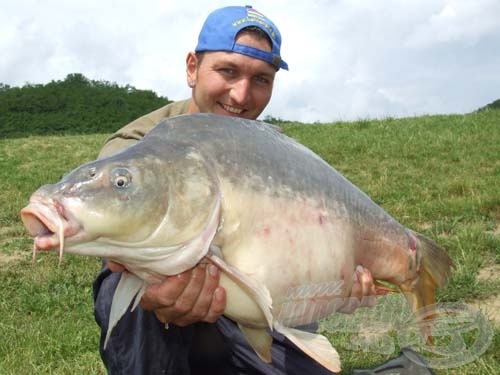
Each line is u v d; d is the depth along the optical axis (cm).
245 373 95
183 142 69
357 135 365
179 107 102
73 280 177
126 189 65
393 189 242
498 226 194
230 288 69
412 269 88
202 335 92
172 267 67
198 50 97
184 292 68
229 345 93
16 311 160
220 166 69
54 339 136
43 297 165
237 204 69
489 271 156
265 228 71
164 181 66
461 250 166
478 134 330
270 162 73
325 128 414
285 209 72
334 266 76
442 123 379
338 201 78
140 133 92
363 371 95
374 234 83
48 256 198
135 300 75
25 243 216
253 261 70
